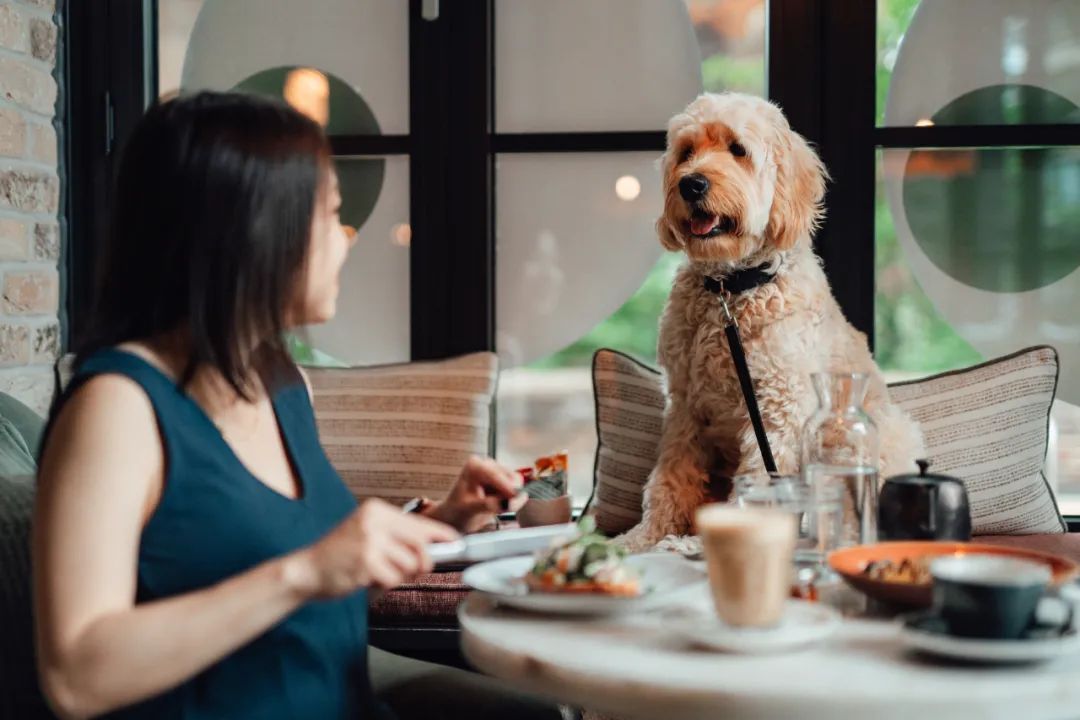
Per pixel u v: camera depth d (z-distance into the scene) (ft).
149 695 3.32
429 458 8.55
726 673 3.30
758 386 7.95
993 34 9.07
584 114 9.46
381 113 9.57
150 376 3.76
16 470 5.38
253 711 3.87
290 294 3.88
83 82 9.46
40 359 8.89
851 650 3.57
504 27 9.50
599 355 8.95
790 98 9.08
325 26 9.62
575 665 3.39
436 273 9.48
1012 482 8.46
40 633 3.35
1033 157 9.09
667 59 9.38
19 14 8.60
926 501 4.45
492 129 9.50
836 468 4.47
